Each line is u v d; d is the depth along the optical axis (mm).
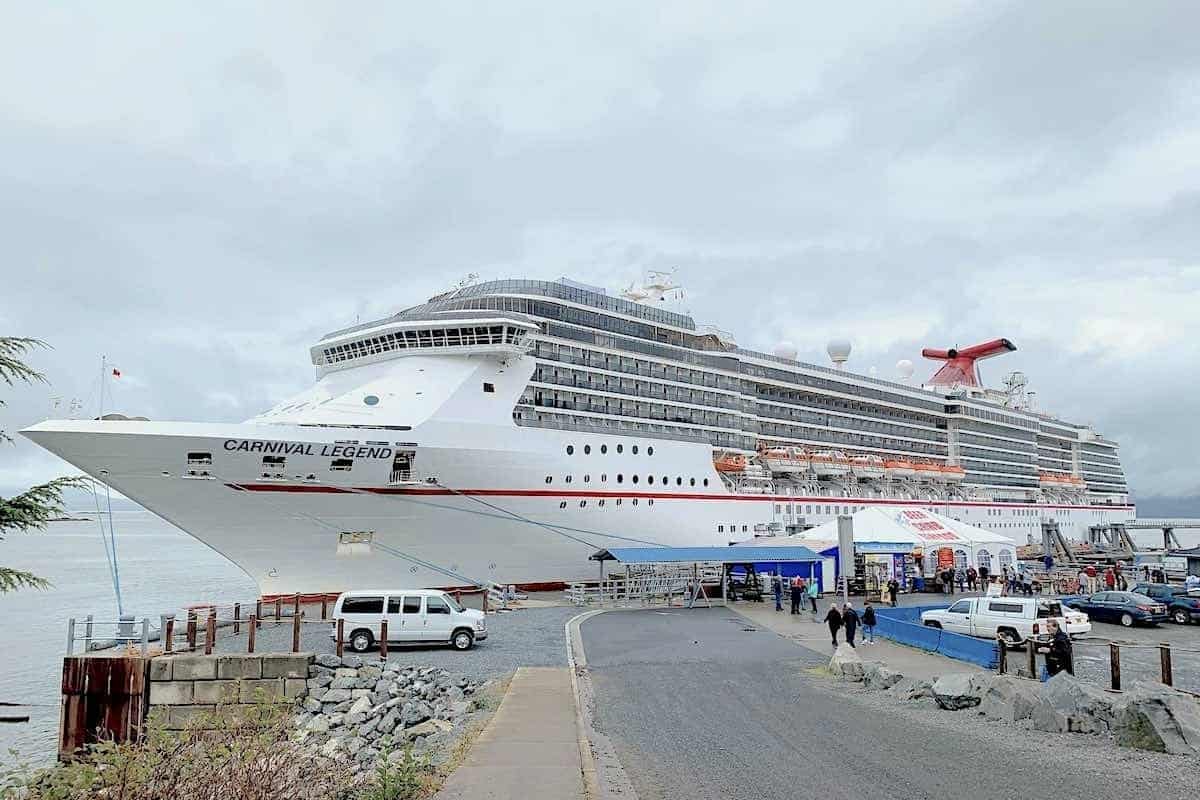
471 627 25531
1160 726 14492
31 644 40062
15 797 12086
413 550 34688
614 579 40656
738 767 13258
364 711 19453
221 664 21438
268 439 30656
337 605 25547
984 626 27500
